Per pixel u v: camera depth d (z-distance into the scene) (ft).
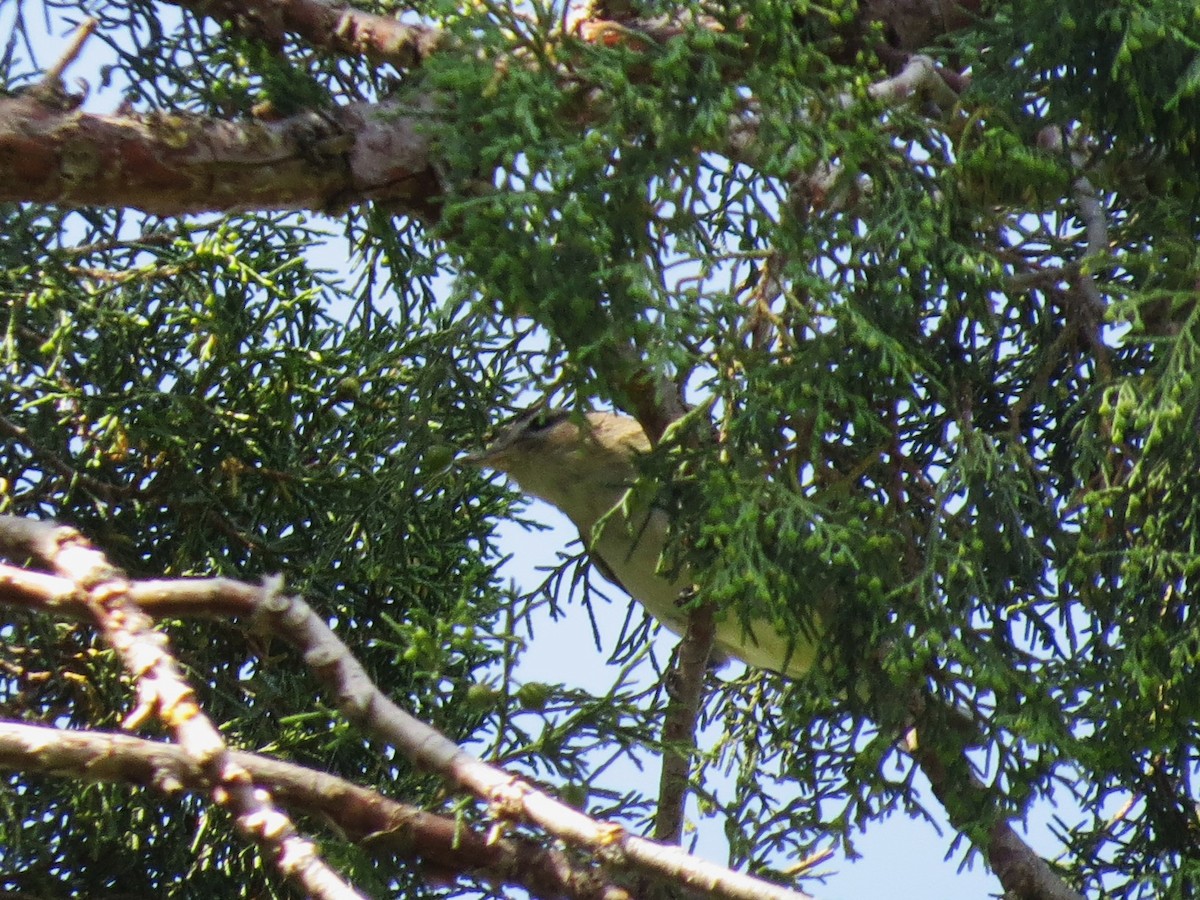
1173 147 24.85
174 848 29.01
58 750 17.80
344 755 29.30
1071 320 25.08
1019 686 21.70
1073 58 24.49
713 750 31.48
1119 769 23.82
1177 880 23.30
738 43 22.56
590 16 26.73
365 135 24.56
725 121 21.70
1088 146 26.71
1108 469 22.93
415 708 30.58
